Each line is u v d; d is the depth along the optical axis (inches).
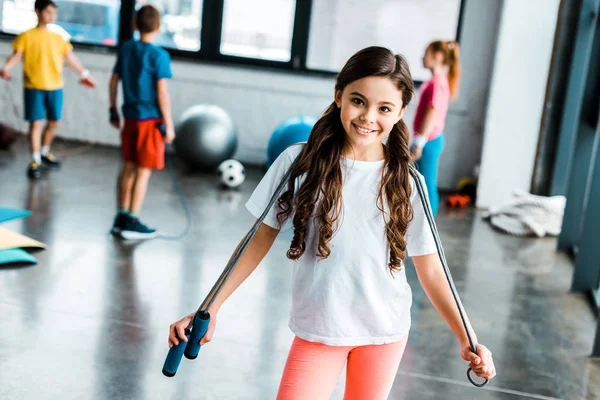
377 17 290.5
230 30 296.5
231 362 119.0
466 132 287.6
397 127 66.1
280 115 297.1
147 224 197.8
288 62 295.9
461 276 179.5
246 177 277.1
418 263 69.7
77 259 162.7
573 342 142.7
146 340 124.4
